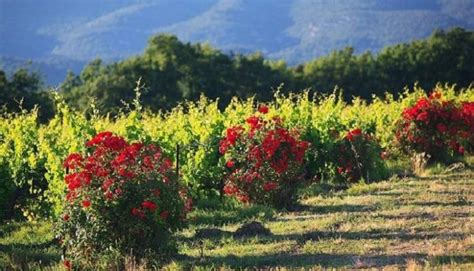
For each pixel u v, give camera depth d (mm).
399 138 29656
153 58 92500
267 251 15422
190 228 18797
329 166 26922
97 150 14695
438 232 16203
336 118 29953
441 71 108250
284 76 101938
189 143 24609
